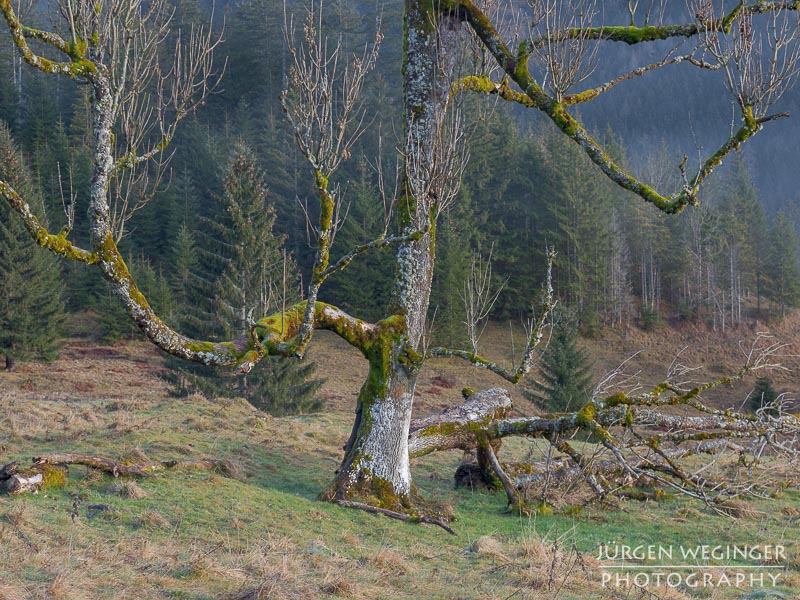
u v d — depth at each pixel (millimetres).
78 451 13602
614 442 14023
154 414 19406
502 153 73438
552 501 13203
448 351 12500
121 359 50250
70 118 80875
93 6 8664
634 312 70500
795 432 14391
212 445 15562
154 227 67688
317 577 7188
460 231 63562
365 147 69312
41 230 8695
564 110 11227
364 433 12078
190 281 34375
